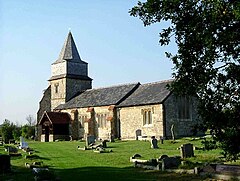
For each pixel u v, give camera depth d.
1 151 35.53
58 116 60.75
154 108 47.31
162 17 14.59
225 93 13.86
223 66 13.88
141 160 23.91
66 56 68.19
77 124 59.91
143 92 52.59
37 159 27.42
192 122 48.72
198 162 20.73
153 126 47.22
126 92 55.03
